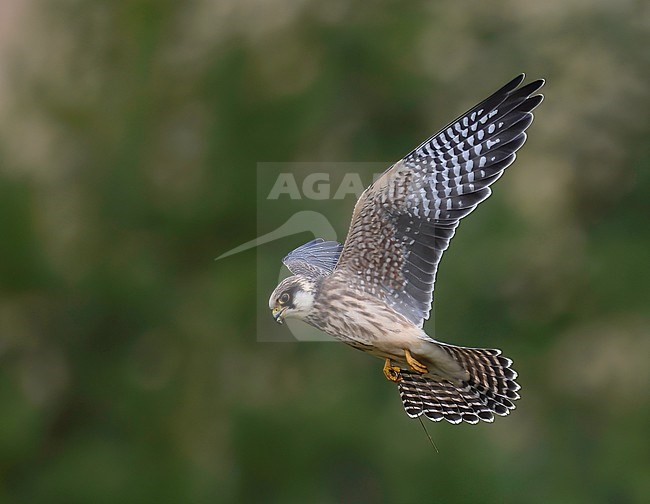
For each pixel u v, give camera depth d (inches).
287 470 642.8
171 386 663.1
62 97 709.9
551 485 737.0
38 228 654.5
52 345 670.5
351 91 766.5
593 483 748.6
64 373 668.7
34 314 667.4
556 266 816.9
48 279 652.1
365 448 654.5
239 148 712.4
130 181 698.8
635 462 753.6
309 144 734.5
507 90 325.1
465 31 844.6
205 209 695.1
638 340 817.5
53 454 649.0
